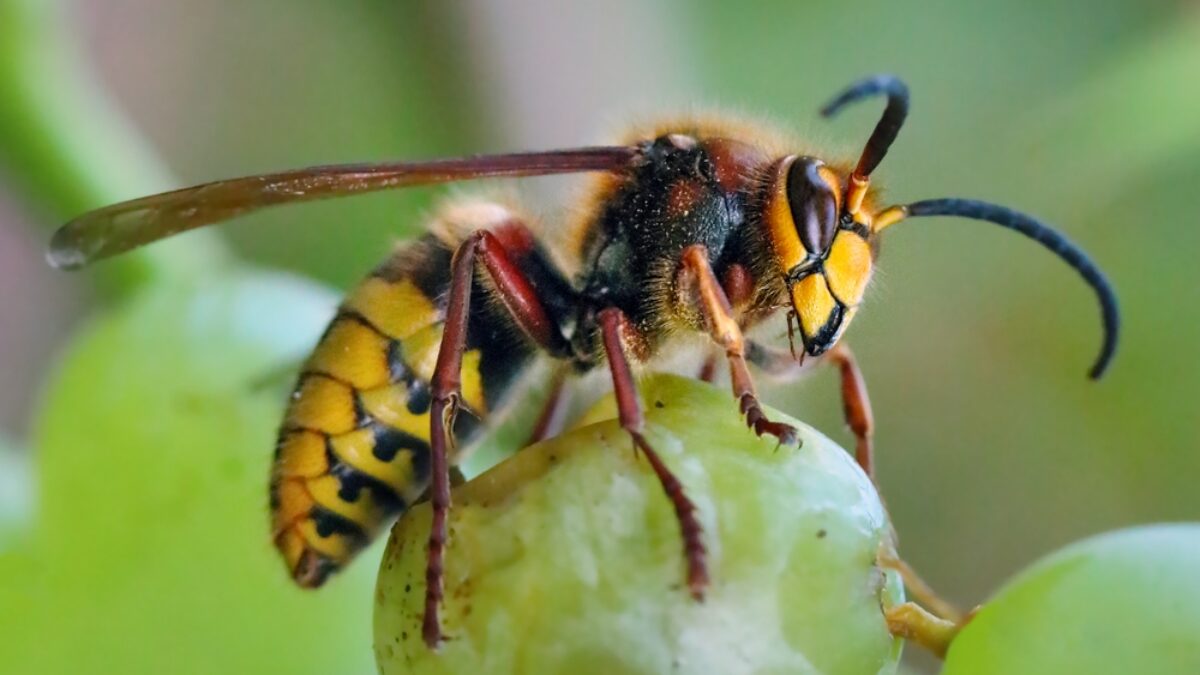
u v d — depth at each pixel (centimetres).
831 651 11
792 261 12
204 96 20
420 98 13
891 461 18
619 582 11
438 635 11
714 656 10
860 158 12
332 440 12
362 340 12
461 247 12
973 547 18
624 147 13
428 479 12
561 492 11
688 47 14
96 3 20
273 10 19
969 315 17
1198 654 10
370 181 12
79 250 12
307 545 12
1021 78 18
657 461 11
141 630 12
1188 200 16
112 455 12
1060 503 18
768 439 11
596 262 13
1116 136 14
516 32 13
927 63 18
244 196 12
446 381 12
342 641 12
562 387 13
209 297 12
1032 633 10
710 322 12
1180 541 10
